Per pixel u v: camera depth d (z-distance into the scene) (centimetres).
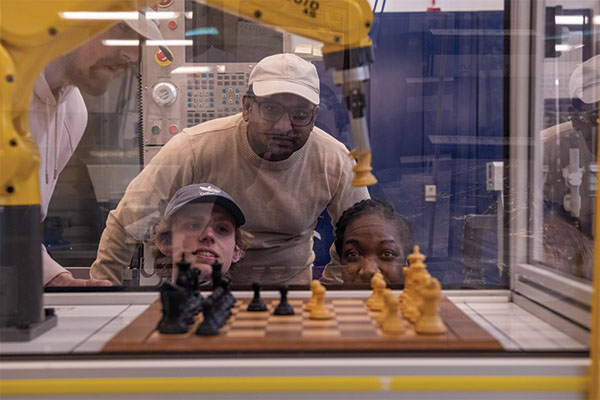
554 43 156
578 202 144
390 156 161
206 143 167
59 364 102
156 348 105
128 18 138
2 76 115
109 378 101
